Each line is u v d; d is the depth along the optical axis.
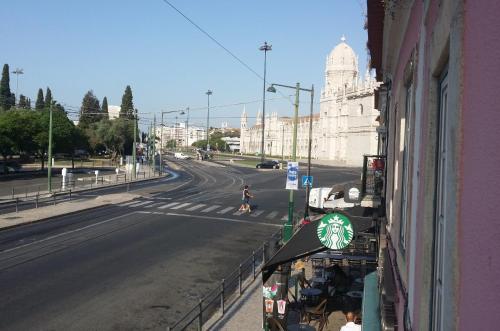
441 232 2.67
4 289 13.86
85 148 92.12
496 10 1.49
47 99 124.75
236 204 35.28
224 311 12.72
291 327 11.11
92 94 132.38
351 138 93.06
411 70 4.62
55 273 15.70
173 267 17.03
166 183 53.09
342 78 115.75
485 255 1.51
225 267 17.34
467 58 1.77
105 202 33.31
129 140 96.38
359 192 15.12
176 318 12.08
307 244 9.16
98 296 13.55
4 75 109.56
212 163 101.88
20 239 20.88
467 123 1.75
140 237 22.11
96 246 19.91
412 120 4.26
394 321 4.98
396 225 5.98
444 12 2.28
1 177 55.03
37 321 11.50
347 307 13.30
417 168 3.56
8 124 58.22
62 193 38.41
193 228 24.98
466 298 1.68
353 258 14.15
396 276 5.36
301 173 66.50
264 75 65.00
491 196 1.48
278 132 154.00
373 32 8.02
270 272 9.69
